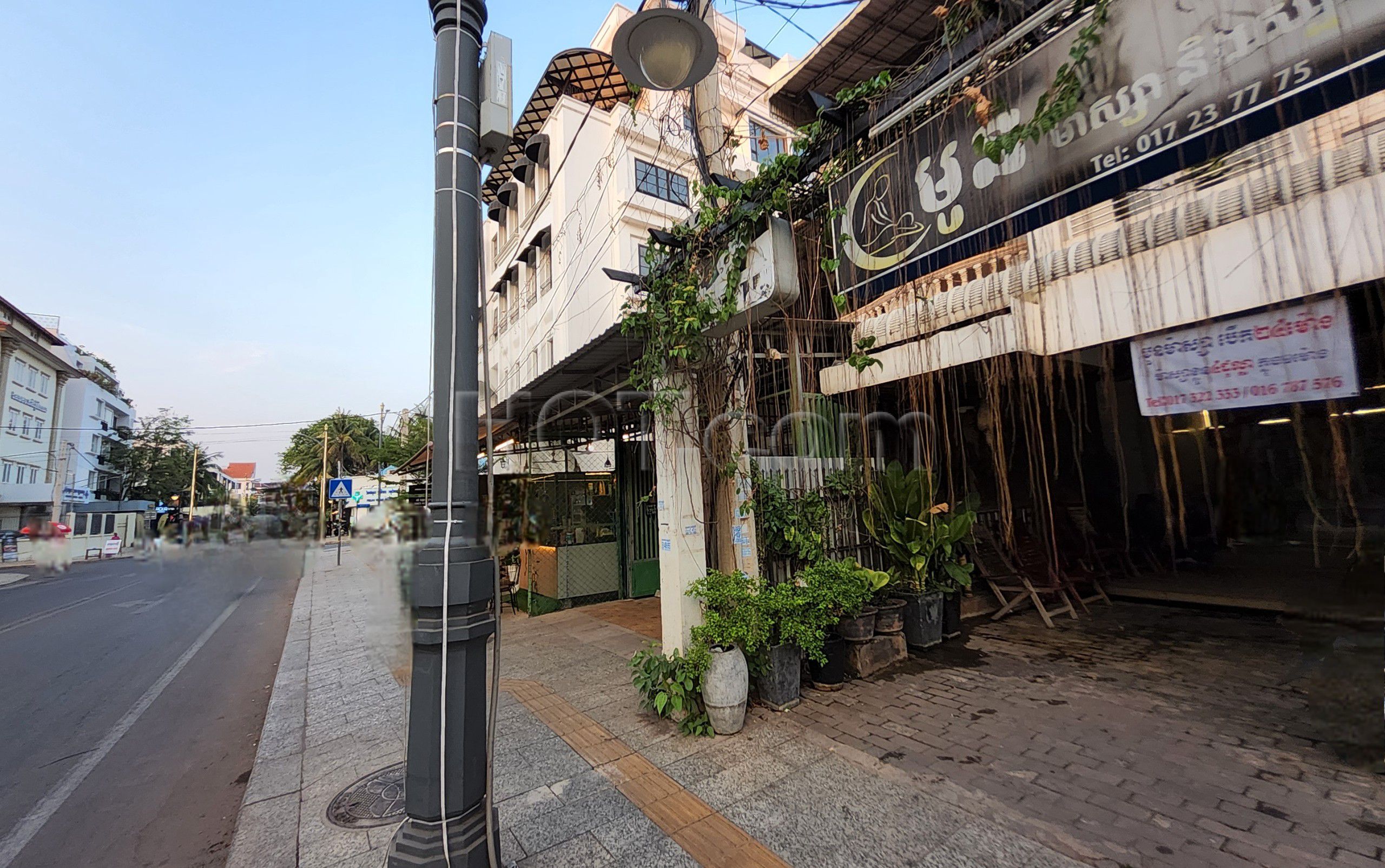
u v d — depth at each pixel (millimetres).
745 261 3688
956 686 4422
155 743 4562
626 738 3838
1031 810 2783
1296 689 3949
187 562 11984
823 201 3545
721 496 4590
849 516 5652
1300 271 2229
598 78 17578
